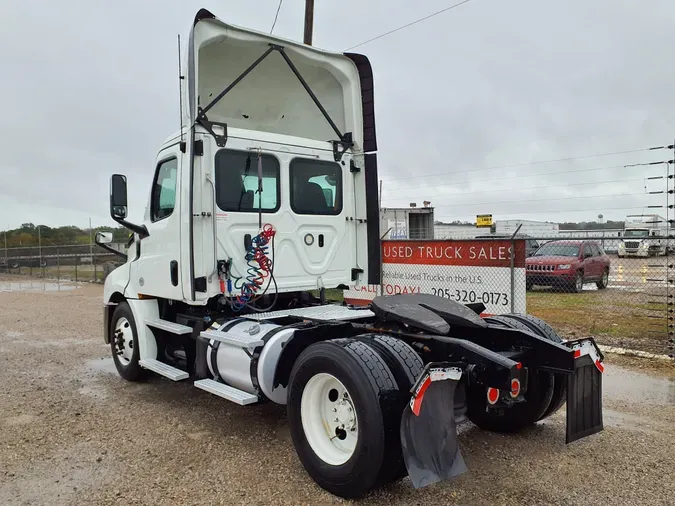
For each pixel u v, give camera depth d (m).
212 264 4.86
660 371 6.53
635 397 5.57
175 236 5.22
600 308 11.63
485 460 4.10
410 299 4.61
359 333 4.46
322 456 3.61
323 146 5.66
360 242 5.93
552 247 15.36
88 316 12.05
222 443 4.50
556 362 3.91
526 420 4.45
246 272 5.06
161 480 3.81
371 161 5.84
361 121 5.90
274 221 5.27
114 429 4.86
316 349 3.64
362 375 3.27
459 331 4.43
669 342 7.75
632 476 3.79
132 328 6.17
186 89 4.89
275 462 4.11
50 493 3.63
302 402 3.75
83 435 4.71
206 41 4.88
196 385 4.71
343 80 5.86
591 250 15.21
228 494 3.59
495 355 3.54
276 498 3.52
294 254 5.41
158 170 5.71
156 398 5.84
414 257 9.22
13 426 4.95
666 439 4.45
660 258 12.43
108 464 4.10
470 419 4.73
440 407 3.30
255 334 4.39
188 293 4.99
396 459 3.23
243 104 5.80
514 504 3.41
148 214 5.88
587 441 4.44
